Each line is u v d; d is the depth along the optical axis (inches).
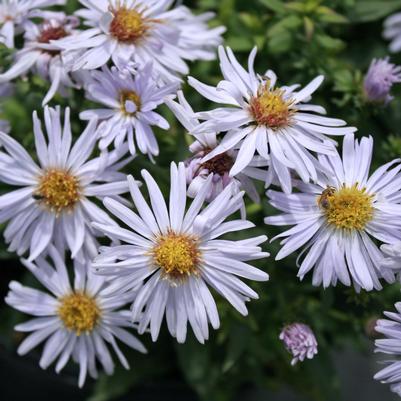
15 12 8.9
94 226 7.7
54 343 8.9
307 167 7.7
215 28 9.7
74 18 8.9
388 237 7.8
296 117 7.9
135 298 7.9
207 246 7.7
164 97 8.0
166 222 7.7
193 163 7.8
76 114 9.3
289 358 9.7
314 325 9.4
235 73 8.0
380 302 8.8
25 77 8.9
